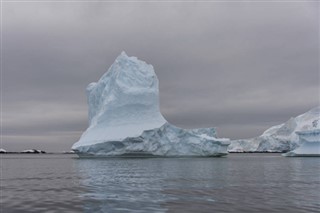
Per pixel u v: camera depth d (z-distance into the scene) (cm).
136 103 8138
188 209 1792
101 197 2194
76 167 5488
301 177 3588
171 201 2031
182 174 3947
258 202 1991
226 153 9119
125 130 7762
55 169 5191
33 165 6788
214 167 5256
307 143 9288
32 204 1953
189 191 2470
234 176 3700
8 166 6425
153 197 2188
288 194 2312
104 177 3612
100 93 8856
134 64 8638
